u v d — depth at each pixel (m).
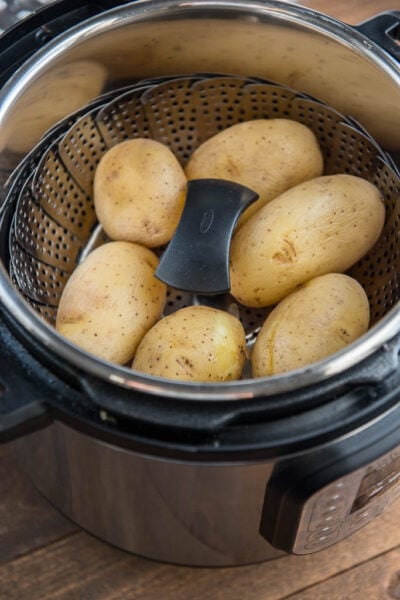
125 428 0.51
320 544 0.59
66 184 0.67
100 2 0.67
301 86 0.69
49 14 0.66
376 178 0.67
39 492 0.66
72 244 0.68
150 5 0.64
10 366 0.52
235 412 0.50
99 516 0.61
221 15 0.65
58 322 0.61
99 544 0.65
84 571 0.64
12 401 0.51
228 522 0.59
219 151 0.66
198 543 0.61
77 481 0.59
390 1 0.85
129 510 0.59
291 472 0.53
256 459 0.51
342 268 0.63
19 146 0.62
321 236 0.61
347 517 0.58
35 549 0.64
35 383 0.51
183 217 0.63
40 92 0.62
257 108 0.71
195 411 0.51
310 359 0.58
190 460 0.51
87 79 0.66
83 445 0.54
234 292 0.63
